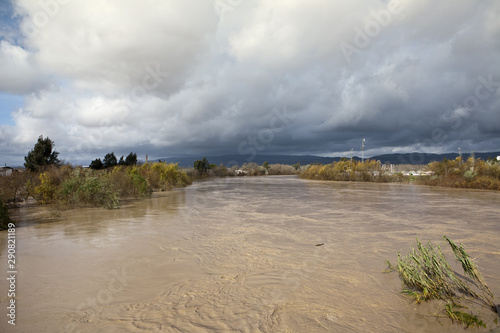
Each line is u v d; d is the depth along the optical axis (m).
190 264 5.00
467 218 9.55
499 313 3.32
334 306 3.50
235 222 8.89
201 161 46.66
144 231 7.59
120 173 17.42
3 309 3.37
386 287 4.06
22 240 6.61
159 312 3.33
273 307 3.46
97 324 3.06
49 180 13.20
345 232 7.52
